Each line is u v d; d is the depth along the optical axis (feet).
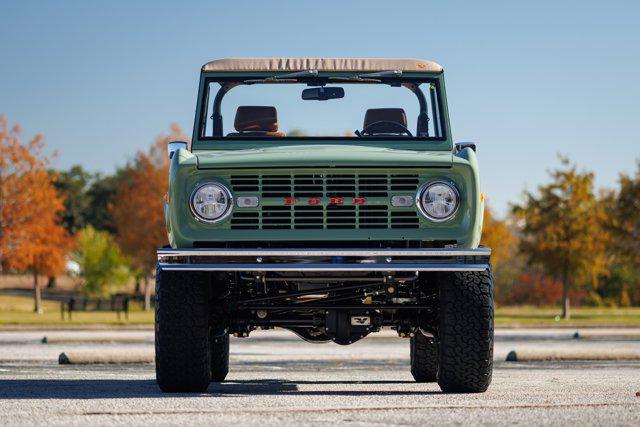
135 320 128.67
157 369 25.77
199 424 18.42
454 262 23.85
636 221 164.86
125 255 207.10
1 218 167.22
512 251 253.03
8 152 167.43
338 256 23.67
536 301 236.63
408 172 24.40
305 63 29.81
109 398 24.17
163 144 192.44
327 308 26.23
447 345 25.31
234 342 73.15
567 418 19.29
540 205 170.09
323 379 34.86
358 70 29.71
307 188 24.36
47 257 185.26
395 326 27.53
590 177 169.37
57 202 173.88
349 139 29.12
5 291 323.16
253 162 24.26
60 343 68.03
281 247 24.25
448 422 18.63
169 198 24.50
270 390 28.19
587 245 166.50
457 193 24.39
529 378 33.96
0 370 39.11
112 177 372.58
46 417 19.58
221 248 23.65
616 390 27.14
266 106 29.43
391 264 23.66
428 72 29.73
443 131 29.17
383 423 18.51
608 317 158.20
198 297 25.29
